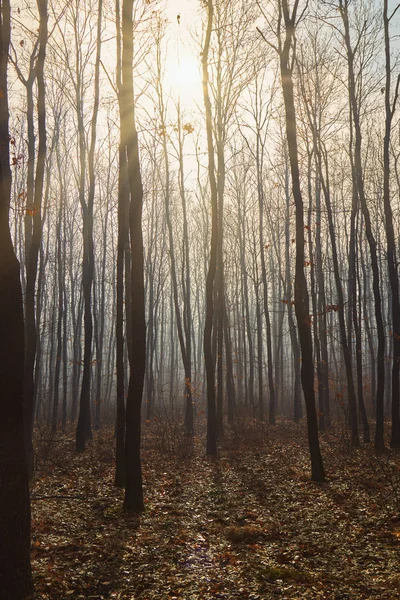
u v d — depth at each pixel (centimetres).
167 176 2188
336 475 1198
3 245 506
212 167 1558
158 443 1611
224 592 560
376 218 2869
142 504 911
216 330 1988
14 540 480
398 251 3069
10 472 486
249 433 1862
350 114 1845
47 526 802
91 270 1738
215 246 1595
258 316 2748
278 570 614
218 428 1898
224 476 1233
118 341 1159
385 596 532
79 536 760
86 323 1680
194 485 1137
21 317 513
